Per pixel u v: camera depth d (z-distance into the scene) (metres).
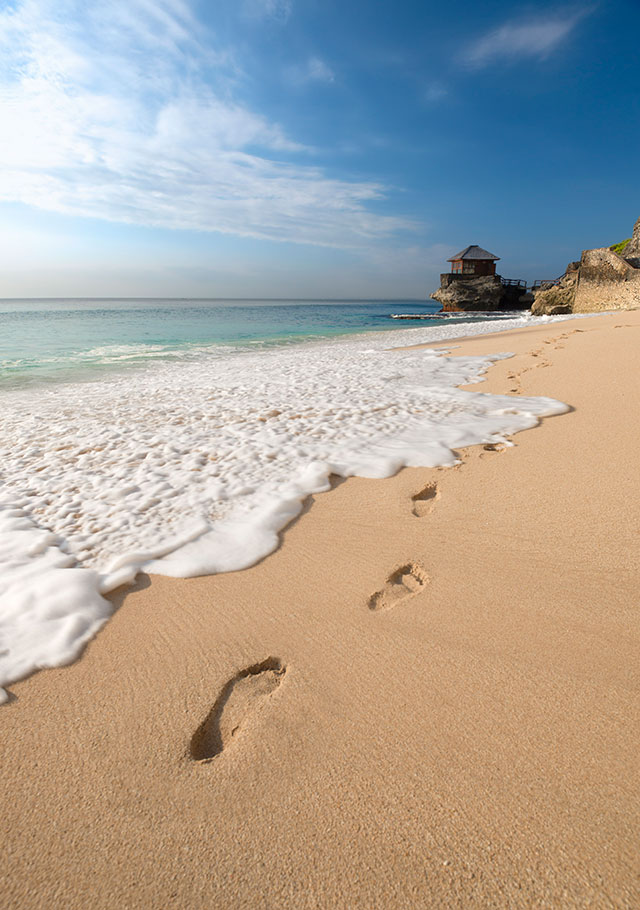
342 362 10.05
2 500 3.38
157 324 33.66
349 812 1.31
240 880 1.16
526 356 8.99
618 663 1.80
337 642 1.99
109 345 17.70
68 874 1.19
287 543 2.78
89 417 5.68
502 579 2.36
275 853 1.22
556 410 5.14
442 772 1.41
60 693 1.78
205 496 3.37
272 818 1.30
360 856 1.20
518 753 1.46
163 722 1.64
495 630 2.01
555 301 32.09
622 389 5.69
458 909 1.09
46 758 1.51
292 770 1.44
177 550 2.72
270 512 3.11
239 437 4.62
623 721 1.55
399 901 1.11
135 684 1.81
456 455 4.02
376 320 42.59
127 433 4.90
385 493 3.37
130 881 1.17
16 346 17.22
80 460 4.14
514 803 1.31
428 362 9.34
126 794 1.39
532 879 1.13
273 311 77.81
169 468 3.88
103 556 2.67
